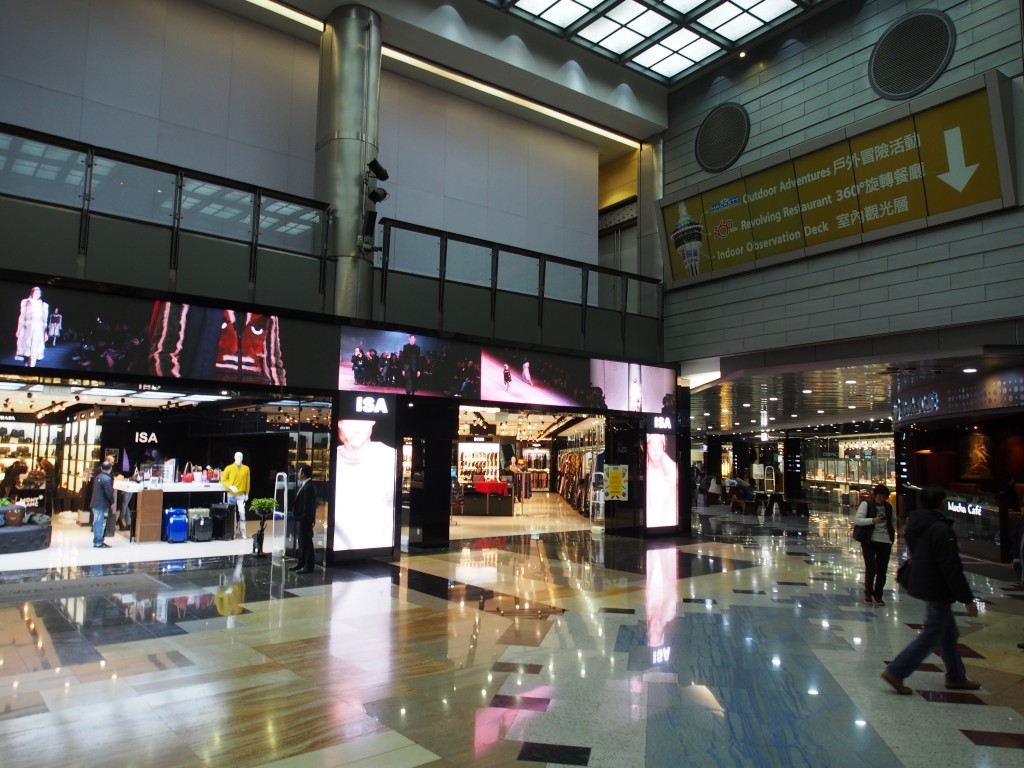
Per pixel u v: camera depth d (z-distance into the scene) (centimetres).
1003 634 779
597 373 1575
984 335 1226
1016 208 1169
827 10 1442
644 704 531
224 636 700
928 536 571
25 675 572
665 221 1703
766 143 1544
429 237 1348
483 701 532
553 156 1791
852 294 1379
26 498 1612
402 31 1388
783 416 2945
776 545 1552
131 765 411
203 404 1834
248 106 1367
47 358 935
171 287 1048
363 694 541
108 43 1227
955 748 457
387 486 1246
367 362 1224
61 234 963
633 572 1148
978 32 1215
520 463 3064
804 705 533
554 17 1508
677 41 1576
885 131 1286
